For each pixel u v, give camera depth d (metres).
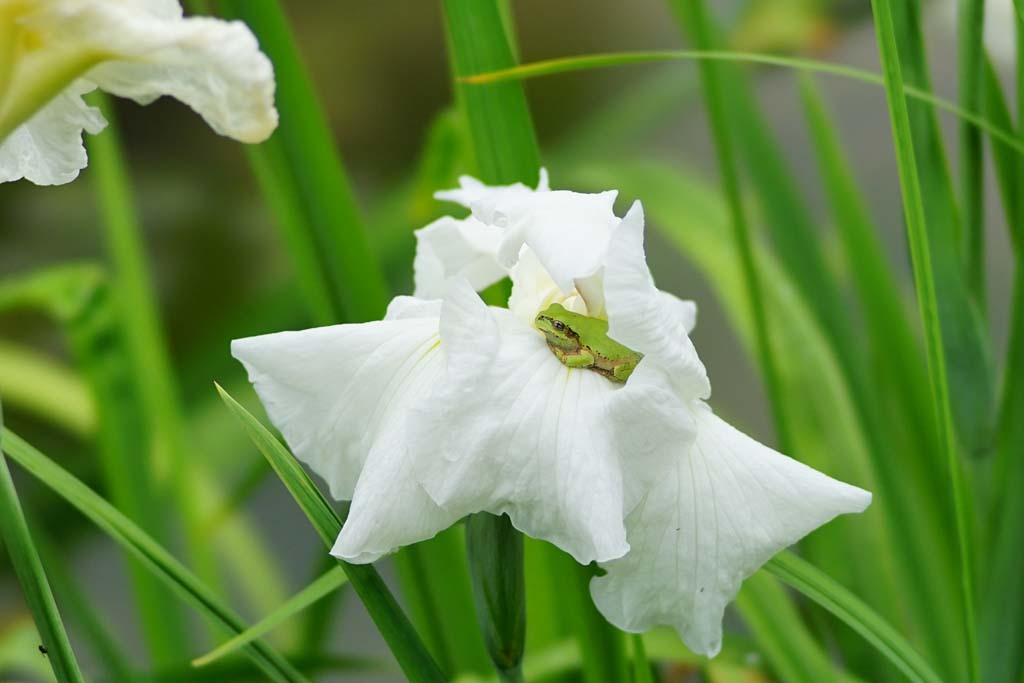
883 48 0.94
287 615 0.95
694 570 0.90
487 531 0.92
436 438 0.89
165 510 1.32
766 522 0.90
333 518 0.92
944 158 1.06
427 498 0.89
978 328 1.06
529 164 1.04
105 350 1.32
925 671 0.96
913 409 1.15
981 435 1.07
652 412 0.89
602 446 0.89
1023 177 1.07
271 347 0.91
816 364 1.22
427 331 0.92
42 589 0.89
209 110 0.87
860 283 1.17
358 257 1.08
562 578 1.04
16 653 1.27
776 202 1.22
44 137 0.91
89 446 2.03
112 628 1.99
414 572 1.11
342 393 0.91
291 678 0.96
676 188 1.45
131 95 0.87
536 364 0.90
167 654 1.27
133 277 1.32
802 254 1.21
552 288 0.93
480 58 1.04
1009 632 1.06
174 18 0.87
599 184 1.50
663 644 1.13
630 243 0.89
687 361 0.90
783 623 1.08
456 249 0.95
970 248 1.09
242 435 1.88
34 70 0.86
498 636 0.92
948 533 1.12
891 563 1.15
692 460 0.90
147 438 1.31
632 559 0.90
